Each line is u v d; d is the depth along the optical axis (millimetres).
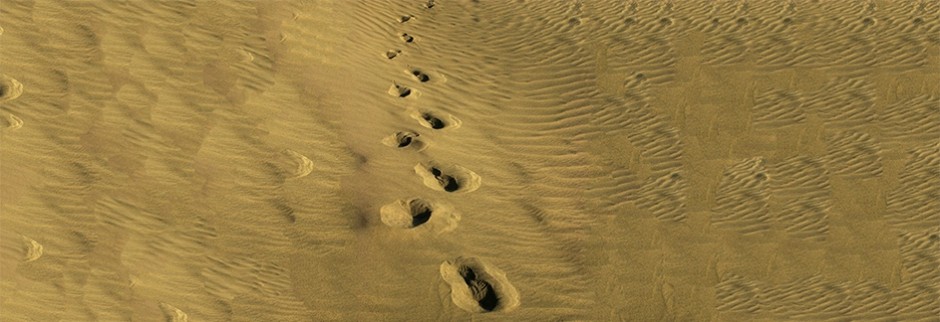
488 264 4621
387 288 4473
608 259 4730
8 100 5285
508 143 5504
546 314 4422
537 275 4598
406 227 4781
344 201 4887
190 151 5109
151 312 4328
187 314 4328
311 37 6203
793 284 4680
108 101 5352
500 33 6695
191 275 4488
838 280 4699
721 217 5016
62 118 5215
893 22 6465
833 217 5016
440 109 5750
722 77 6066
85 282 4434
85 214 4727
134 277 4469
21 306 4324
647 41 6492
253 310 4363
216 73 5668
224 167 5039
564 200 5078
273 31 6156
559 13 6969
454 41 6551
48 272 4469
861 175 5254
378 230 4746
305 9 6492
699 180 5246
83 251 4562
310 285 4473
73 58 5602
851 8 6676
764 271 4734
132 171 4957
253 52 5902
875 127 5570
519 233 4816
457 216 4871
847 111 5699
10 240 4582
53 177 4887
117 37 5805
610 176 5266
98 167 4961
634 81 6090
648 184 5219
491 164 5301
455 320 4352
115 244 4602
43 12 5902
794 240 4898
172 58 5715
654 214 5023
